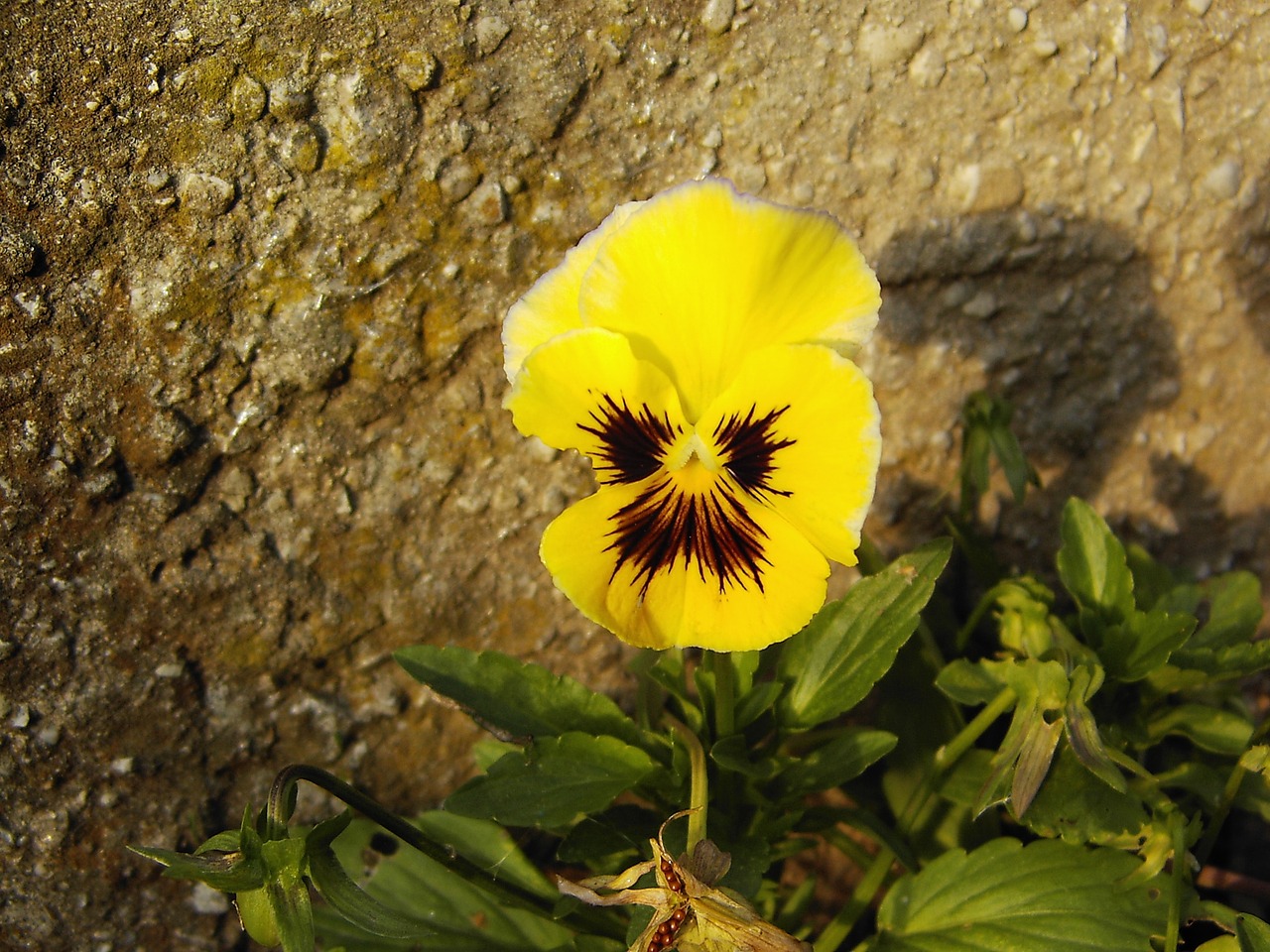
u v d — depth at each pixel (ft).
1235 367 0.94
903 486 0.93
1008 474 0.82
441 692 0.75
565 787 0.72
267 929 0.59
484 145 0.77
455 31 0.75
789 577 0.60
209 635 0.83
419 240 0.78
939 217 0.85
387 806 0.93
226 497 0.80
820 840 0.92
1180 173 0.87
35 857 0.83
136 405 0.76
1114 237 0.88
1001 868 0.75
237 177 0.74
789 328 0.59
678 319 0.58
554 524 0.60
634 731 0.77
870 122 0.82
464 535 0.86
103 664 0.81
